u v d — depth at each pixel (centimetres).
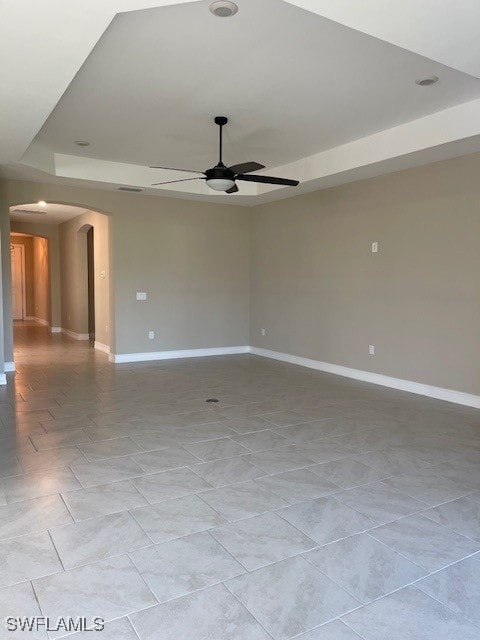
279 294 748
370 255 582
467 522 249
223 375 630
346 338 624
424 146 449
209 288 784
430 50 265
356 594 191
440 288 503
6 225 620
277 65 341
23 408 462
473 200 468
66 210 882
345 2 219
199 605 183
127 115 441
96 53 320
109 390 541
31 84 310
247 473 309
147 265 727
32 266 1393
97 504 264
